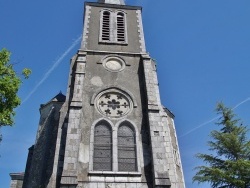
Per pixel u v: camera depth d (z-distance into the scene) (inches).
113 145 631.2
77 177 563.5
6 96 455.8
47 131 798.5
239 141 753.0
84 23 932.0
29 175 754.8
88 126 652.7
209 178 695.1
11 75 478.0
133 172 588.1
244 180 668.1
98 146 632.4
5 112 448.8
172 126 876.0
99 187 559.8
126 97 723.4
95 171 579.5
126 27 939.3
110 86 738.2
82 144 619.8
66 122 660.1
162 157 601.3
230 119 799.7
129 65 803.4
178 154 820.0
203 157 757.9
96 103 699.4
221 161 743.1
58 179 563.8
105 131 658.8
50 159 665.6
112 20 961.5
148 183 577.9
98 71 775.1
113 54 826.8
